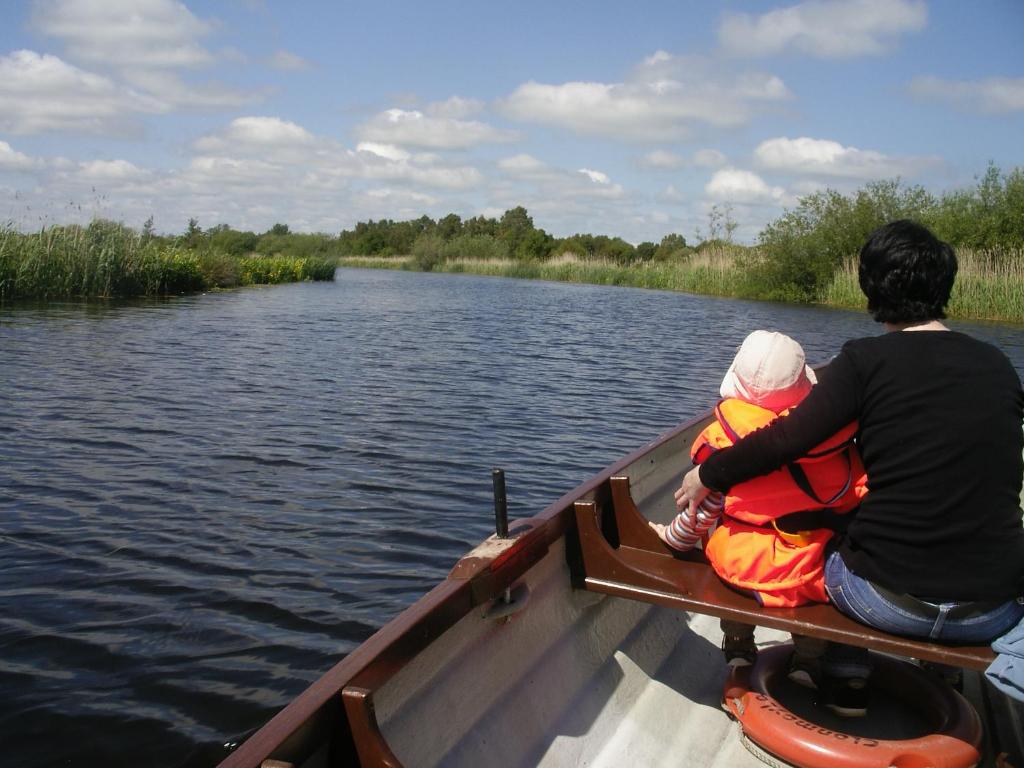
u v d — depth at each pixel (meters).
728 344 20.50
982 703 2.92
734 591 2.66
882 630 2.32
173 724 3.95
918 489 2.21
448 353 17.38
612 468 3.27
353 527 6.62
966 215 34.81
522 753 2.36
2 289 24.55
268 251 72.81
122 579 5.51
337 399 11.66
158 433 9.30
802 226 38.19
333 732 1.77
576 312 30.30
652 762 2.59
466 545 6.33
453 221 99.38
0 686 4.20
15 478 7.52
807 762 2.41
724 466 2.49
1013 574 2.18
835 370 2.36
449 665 2.24
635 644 3.13
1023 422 2.36
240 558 5.93
